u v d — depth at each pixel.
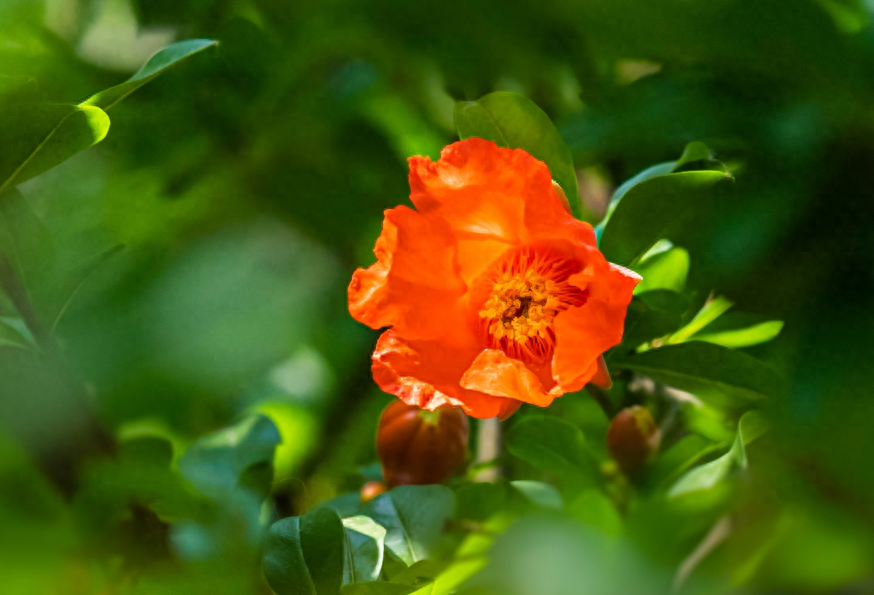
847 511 0.38
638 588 0.42
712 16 0.56
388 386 0.53
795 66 0.56
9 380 0.51
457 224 0.53
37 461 0.51
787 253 0.55
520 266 0.54
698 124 0.57
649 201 0.53
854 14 0.55
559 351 0.52
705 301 0.56
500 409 0.53
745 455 0.49
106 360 0.59
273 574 0.51
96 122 0.52
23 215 0.54
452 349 0.53
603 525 0.47
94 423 0.52
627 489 0.54
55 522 0.49
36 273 0.54
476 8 0.60
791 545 0.37
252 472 0.55
